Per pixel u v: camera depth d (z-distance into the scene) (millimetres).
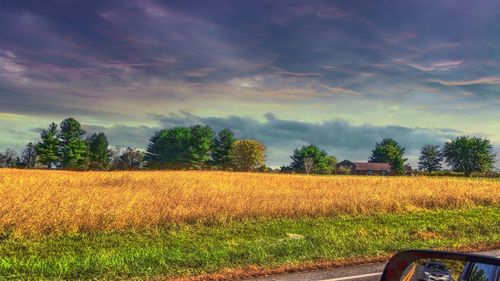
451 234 20875
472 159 158375
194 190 29031
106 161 144750
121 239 18641
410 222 24266
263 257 13930
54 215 19594
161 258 13719
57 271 12148
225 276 11680
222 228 21391
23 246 17203
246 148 141250
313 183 40062
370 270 12555
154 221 21125
